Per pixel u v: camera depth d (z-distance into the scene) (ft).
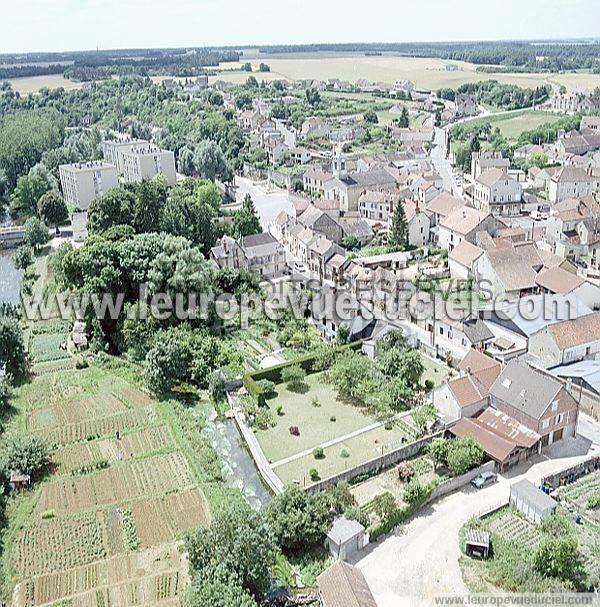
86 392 319.47
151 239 392.06
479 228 466.70
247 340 365.20
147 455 267.39
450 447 247.91
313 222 511.81
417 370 306.76
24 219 649.61
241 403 304.71
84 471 257.55
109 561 210.38
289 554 211.61
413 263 470.39
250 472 260.83
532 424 261.65
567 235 474.08
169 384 315.78
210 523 214.69
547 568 198.18
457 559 209.26
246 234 513.45
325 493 226.99
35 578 203.82
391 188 637.30
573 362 313.32
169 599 194.08
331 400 309.42
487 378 286.66
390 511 222.89
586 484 240.94
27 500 239.50
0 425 286.46
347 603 179.52
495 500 235.81
